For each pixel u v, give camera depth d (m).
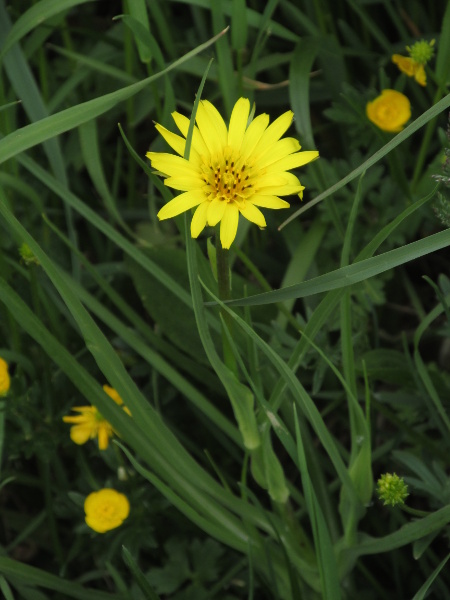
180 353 0.68
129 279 0.74
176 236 0.75
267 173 0.53
